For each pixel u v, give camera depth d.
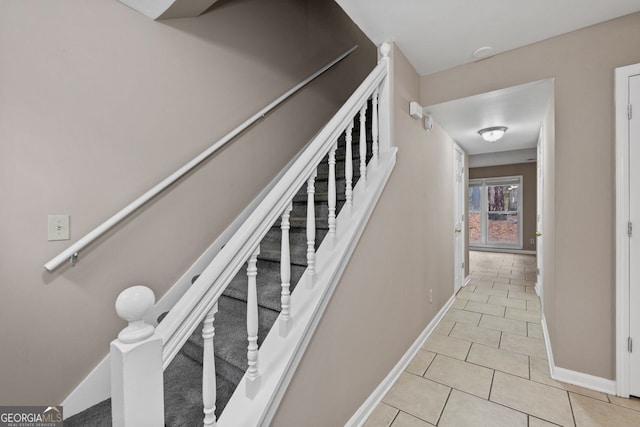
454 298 3.53
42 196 1.14
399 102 1.95
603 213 1.70
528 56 1.92
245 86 1.96
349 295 1.40
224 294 1.48
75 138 1.22
